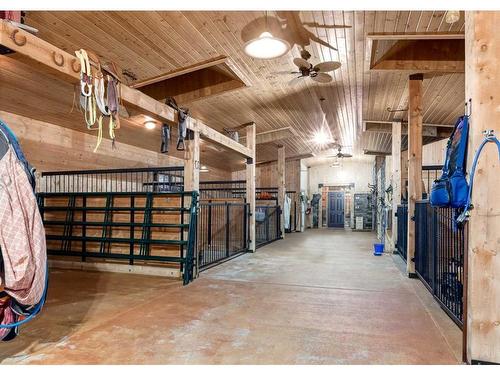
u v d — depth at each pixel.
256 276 4.91
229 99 6.17
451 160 2.42
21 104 5.12
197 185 5.07
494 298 2.16
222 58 4.39
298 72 4.49
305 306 3.48
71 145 6.34
